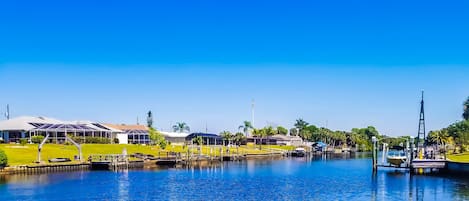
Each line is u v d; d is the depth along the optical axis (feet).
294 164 467.11
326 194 251.39
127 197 235.81
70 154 403.75
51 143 460.55
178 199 232.73
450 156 451.53
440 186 278.05
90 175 319.27
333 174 353.10
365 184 290.35
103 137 537.24
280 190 263.90
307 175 343.87
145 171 355.36
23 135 476.54
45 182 278.05
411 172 344.49
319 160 556.10
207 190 261.24
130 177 312.71
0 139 453.58
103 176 314.96
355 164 474.49
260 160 533.96
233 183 291.17
